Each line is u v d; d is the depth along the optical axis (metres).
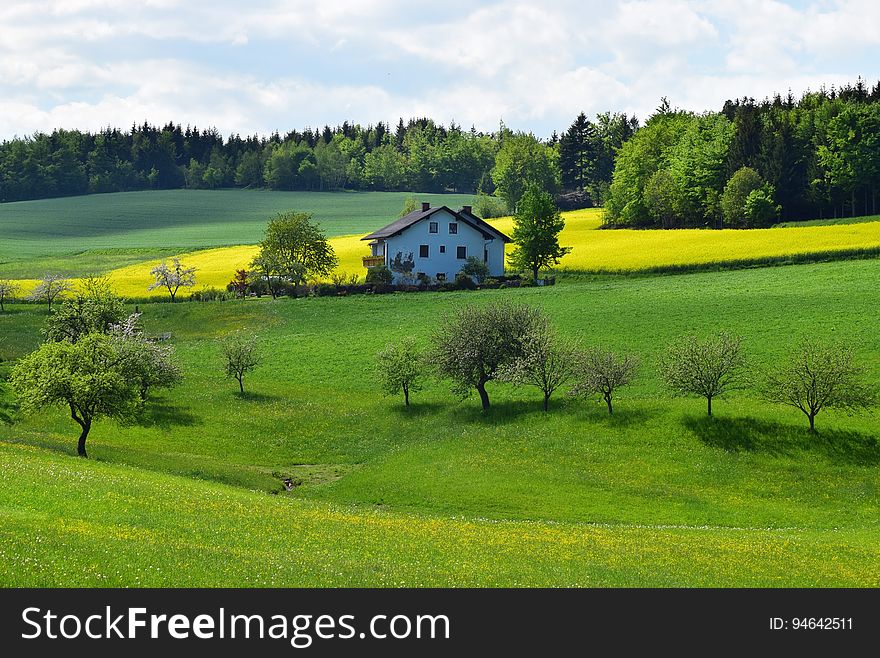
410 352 69.88
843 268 102.75
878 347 68.56
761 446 52.50
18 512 29.50
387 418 66.44
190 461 53.72
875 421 54.84
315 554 29.58
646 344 76.81
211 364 83.31
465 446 57.41
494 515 45.56
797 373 54.38
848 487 47.88
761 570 31.70
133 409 55.25
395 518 39.12
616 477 50.69
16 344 92.94
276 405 69.44
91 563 25.31
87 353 54.06
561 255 121.75
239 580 25.72
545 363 62.97
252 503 38.84
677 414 57.34
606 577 29.42
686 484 49.44
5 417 61.84
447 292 110.81
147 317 107.31
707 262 114.88
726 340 59.09
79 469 41.06
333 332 92.38
